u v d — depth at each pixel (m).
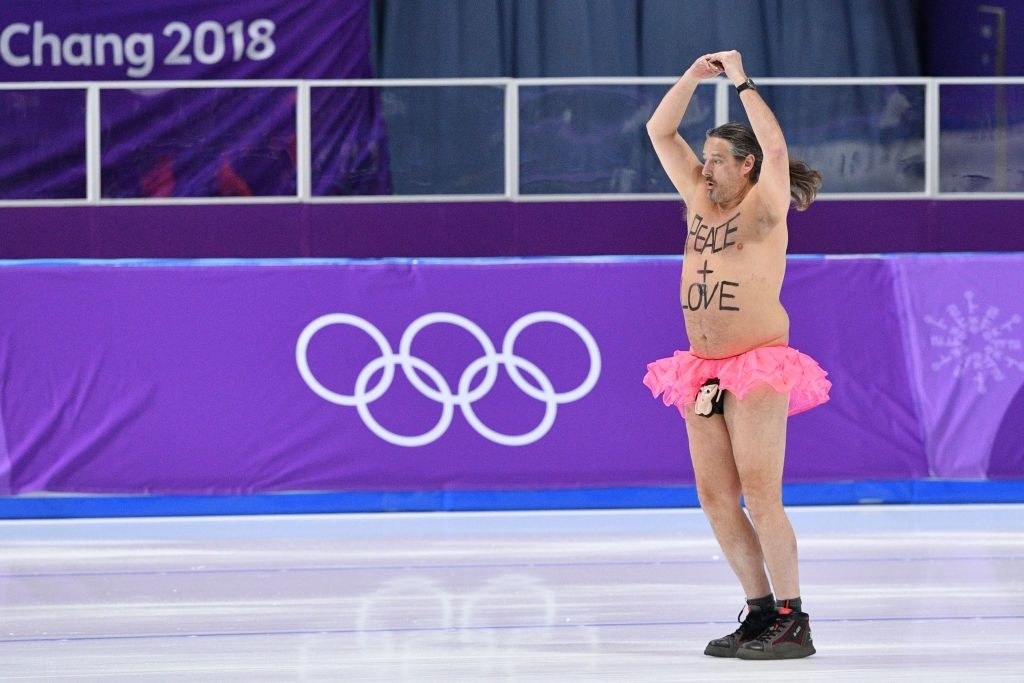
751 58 42.38
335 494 28.42
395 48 41.00
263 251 34.47
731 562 16.39
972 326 29.36
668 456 28.88
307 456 28.36
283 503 28.39
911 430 29.19
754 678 14.95
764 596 16.34
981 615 18.44
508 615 18.59
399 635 17.38
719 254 16.03
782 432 15.87
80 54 38.81
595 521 27.25
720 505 16.25
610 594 20.06
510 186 34.50
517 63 41.44
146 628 17.89
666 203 34.78
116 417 28.09
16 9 38.56
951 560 22.81
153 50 38.97
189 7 39.00
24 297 28.05
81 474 27.97
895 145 35.09
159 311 28.27
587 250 34.72
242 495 28.28
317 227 34.53
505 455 28.61
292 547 24.50
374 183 34.62
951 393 29.28
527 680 14.95
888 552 23.62
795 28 42.56
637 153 34.75
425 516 28.00
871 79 34.56
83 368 28.09
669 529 26.22
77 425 28.05
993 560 22.80
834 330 29.11
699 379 16.23
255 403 28.34
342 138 34.47
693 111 34.50
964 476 29.16
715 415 16.02
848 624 17.89
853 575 21.45
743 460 15.84
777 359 15.70
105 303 28.19
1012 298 29.42
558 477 28.67
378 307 28.59
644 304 29.00
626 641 16.98
